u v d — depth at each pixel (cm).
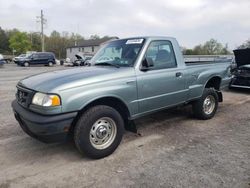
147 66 420
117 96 384
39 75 413
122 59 436
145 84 421
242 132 499
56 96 329
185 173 338
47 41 9012
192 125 540
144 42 435
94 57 500
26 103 356
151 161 373
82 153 375
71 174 339
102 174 338
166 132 496
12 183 318
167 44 473
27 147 422
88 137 362
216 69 584
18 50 7450
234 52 955
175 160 376
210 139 461
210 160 375
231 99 820
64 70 428
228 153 400
